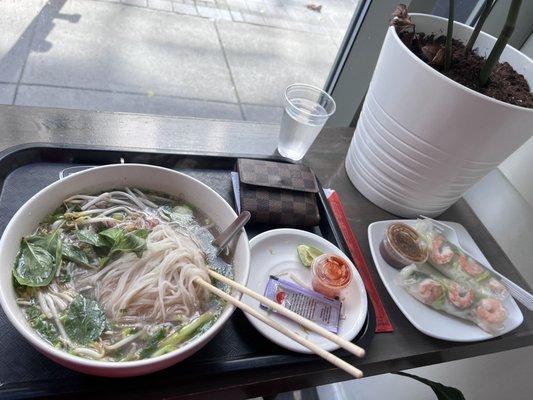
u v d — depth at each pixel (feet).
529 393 3.01
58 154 2.21
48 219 1.77
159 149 2.41
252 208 2.27
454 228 2.78
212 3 4.54
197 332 1.62
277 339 1.80
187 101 3.84
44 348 1.30
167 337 1.60
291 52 4.45
